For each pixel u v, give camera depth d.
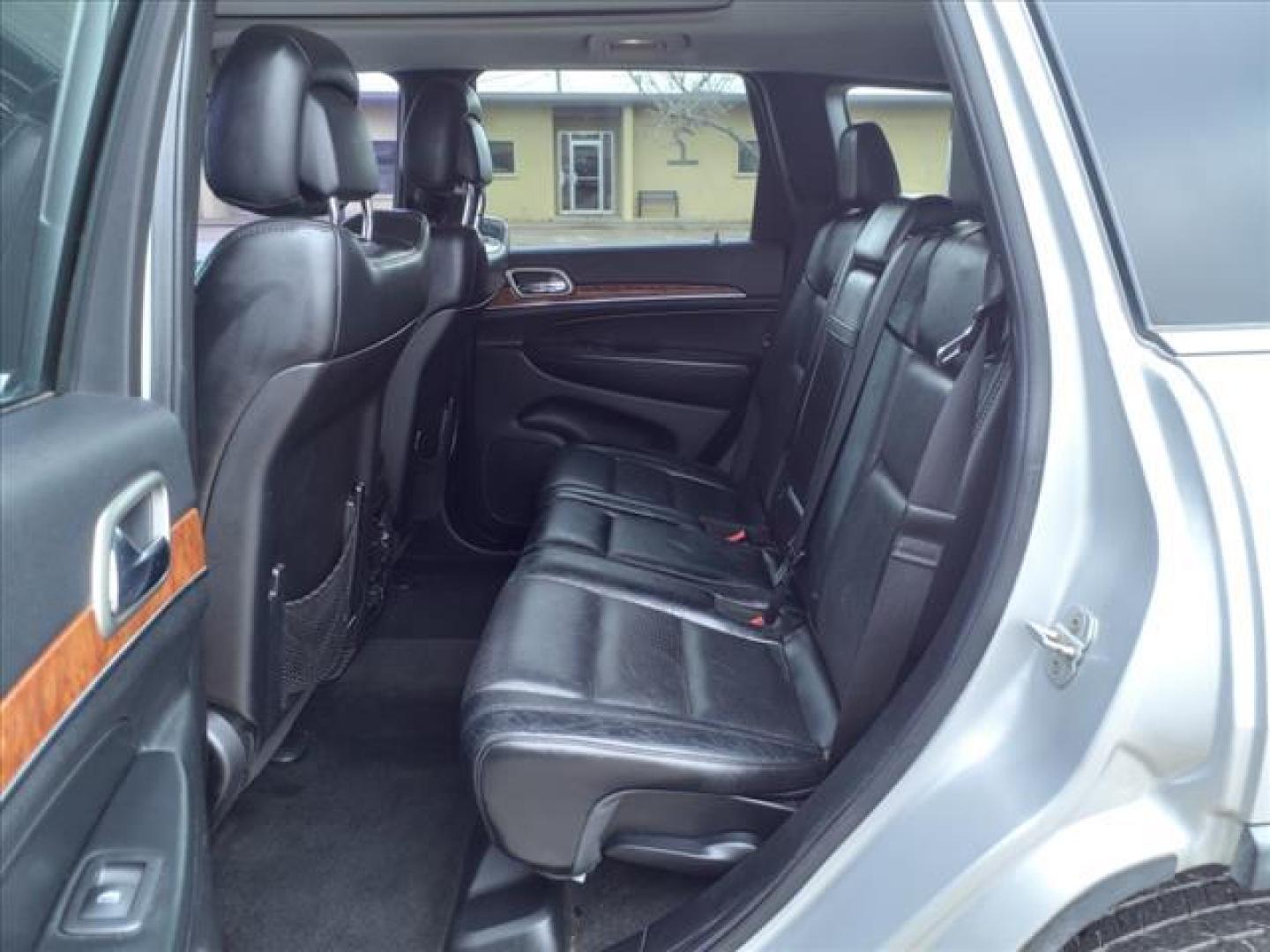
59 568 0.75
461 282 2.35
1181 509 0.96
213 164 1.29
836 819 1.14
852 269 2.29
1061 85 1.07
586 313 3.04
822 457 2.03
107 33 0.96
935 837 1.06
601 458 2.69
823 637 1.73
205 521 1.32
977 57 1.08
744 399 3.13
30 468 0.75
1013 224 1.06
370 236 1.68
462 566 3.04
